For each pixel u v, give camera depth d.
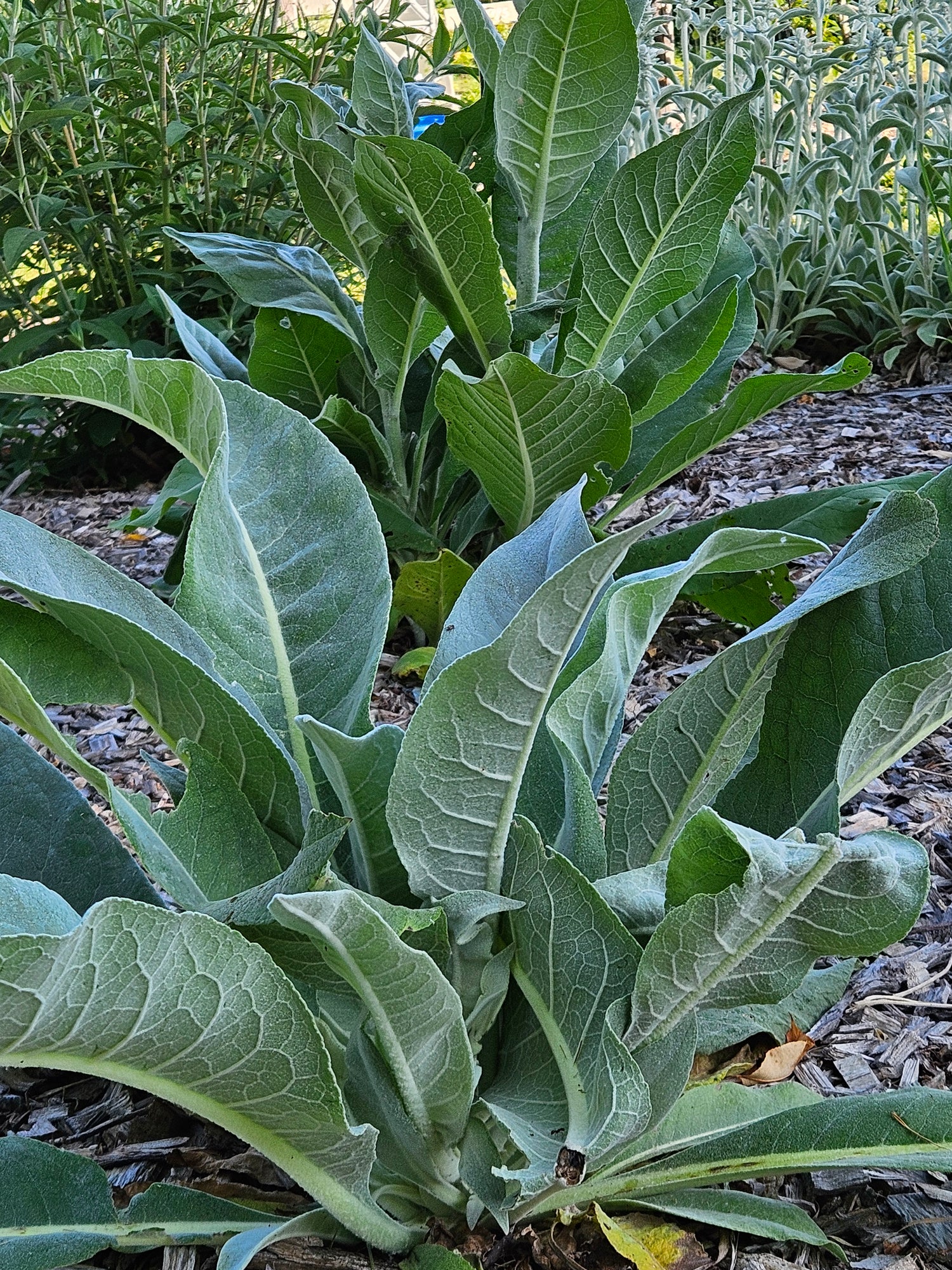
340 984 0.87
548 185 2.11
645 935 0.92
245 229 4.38
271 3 5.16
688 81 4.82
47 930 0.69
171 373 1.08
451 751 0.82
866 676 1.08
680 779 1.07
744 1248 1.02
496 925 0.94
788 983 0.89
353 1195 0.87
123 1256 1.03
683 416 2.49
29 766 1.04
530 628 0.76
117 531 3.58
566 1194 0.98
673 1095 0.89
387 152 1.74
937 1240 1.03
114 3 4.80
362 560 1.12
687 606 2.61
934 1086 1.24
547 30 1.88
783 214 4.71
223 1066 0.75
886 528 1.00
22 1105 1.27
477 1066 0.86
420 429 2.43
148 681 0.94
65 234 4.19
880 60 4.63
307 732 0.83
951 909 1.54
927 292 4.43
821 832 0.96
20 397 4.15
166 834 0.88
